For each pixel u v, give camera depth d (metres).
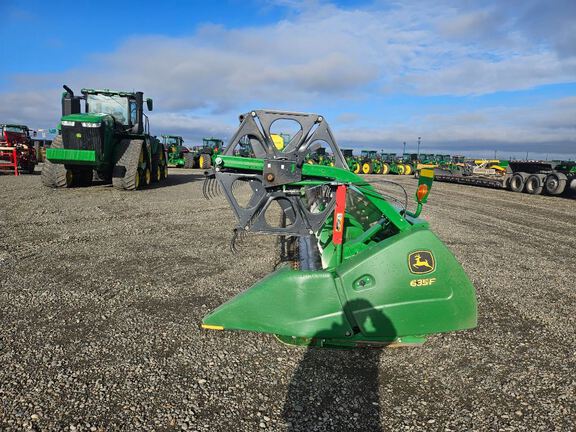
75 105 12.16
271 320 2.90
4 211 7.88
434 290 2.92
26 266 4.71
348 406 2.47
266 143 3.31
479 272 5.32
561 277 5.23
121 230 6.75
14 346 2.94
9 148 15.66
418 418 2.39
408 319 2.92
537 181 17.53
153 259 5.21
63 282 4.25
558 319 3.89
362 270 2.86
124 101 12.59
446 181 24.55
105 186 12.58
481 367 2.97
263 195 3.26
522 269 5.54
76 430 2.15
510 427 2.34
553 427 2.35
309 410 2.41
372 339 2.96
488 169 24.28
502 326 3.69
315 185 3.20
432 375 2.84
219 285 4.37
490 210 11.61
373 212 3.75
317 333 2.89
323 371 2.83
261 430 2.22
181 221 7.73
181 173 22.03
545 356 3.17
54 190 11.30
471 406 2.52
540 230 8.64
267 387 2.62
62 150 10.68
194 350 3.02
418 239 2.90
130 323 3.40
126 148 11.98
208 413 2.34
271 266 5.09
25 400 2.36
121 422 2.23
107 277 4.46
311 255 3.96
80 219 7.47
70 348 2.96
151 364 2.80
